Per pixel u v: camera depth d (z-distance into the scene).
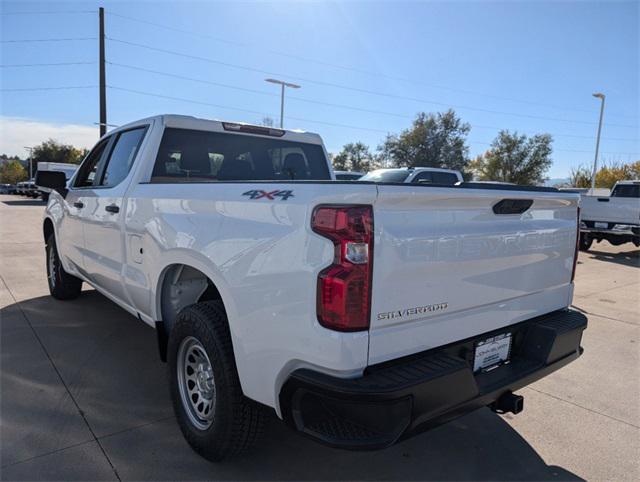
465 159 58.34
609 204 13.20
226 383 2.40
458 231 2.24
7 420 3.05
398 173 12.94
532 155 54.88
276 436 3.00
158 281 3.04
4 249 10.05
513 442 3.06
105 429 2.98
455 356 2.35
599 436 3.16
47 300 5.81
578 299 7.37
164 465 2.64
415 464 2.77
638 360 4.64
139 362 4.01
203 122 3.81
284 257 2.05
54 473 2.53
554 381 4.09
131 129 4.07
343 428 1.92
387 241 1.96
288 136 4.36
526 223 2.67
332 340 1.89
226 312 2.38
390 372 2.01
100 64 24.92
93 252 4.21
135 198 3.35
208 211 2.56
